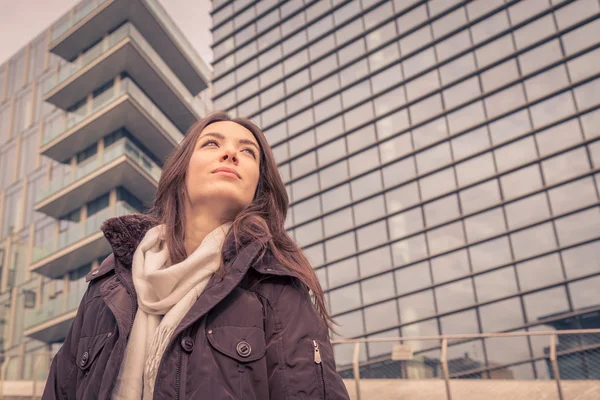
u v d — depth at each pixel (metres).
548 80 22.89
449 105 24.89
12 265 26.22
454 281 21.67
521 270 20.61
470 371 8.14
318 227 26.34
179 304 1.48
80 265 23.47
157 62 26.67
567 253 19.98
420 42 26.91
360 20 29.55
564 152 21.45
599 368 7.48
